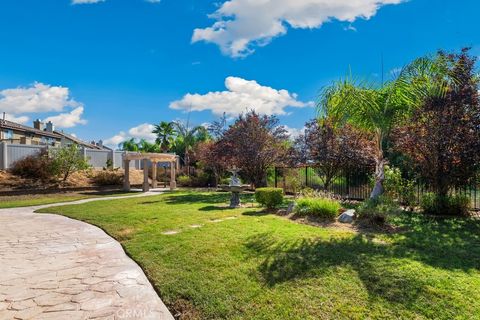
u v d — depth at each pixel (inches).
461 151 291.1
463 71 305.1
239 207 411.2
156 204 475.8
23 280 169.6
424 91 314.2
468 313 112.3
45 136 1496.1
